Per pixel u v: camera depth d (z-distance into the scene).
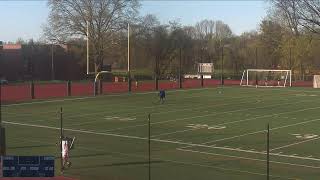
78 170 32.72
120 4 137.50
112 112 65.06
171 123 54.62
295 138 44.69
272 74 137.12
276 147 40.50
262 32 167.12
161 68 156.12
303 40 144.38
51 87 112.38
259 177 30.47
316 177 30.42
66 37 137.38
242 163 34.69
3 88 107.69
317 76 116.06
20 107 71.19
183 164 34.50
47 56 154.88
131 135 47.09
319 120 56.69
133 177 30.80
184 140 44.09
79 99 83.00
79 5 135.50
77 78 155.25
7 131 49.81
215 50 188.00
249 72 138.25
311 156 36.91
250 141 43.28
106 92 98.06
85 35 137.25
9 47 160.50
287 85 121.88
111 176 31.09
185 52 164.38
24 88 108.25
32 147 41.09
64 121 56.91
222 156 37.19
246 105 72.94
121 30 139.12
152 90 103.44
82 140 44.50
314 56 143.88
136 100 81.25
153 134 47.31
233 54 175.38
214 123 54.44
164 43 156.25
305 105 72.94
